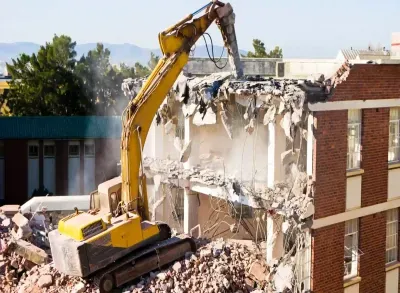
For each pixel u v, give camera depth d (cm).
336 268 1986
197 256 2055
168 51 2067
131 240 1934
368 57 3294
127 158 1991
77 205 3070
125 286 1945
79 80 5719
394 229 2217
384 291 2164
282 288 1933
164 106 2525
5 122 4600
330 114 1909
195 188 2428
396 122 2172
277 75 3256
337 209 1967
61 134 4538
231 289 1958
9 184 4456
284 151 2044
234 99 2219
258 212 2366
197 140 2475
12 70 5666
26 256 2219
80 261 1819
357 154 2038
